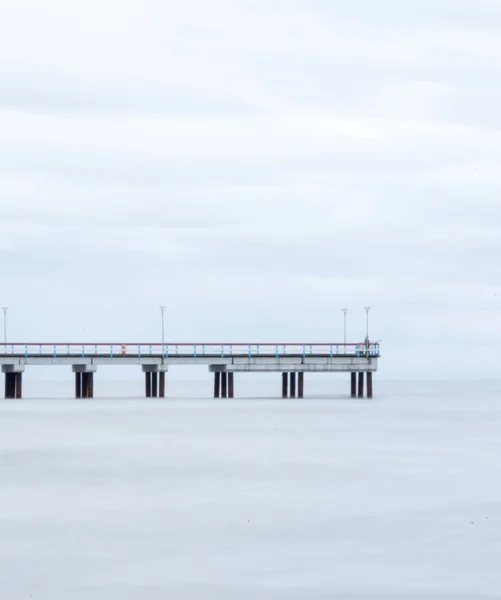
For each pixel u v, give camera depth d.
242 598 32.50
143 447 65.50
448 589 33.28
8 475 53.66
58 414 91.94
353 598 32.53
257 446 66.19
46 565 35.78
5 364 91.19
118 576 34.59
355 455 61.78
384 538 39.34
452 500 46.25
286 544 38.56
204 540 39.00
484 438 72.62
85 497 47.19
